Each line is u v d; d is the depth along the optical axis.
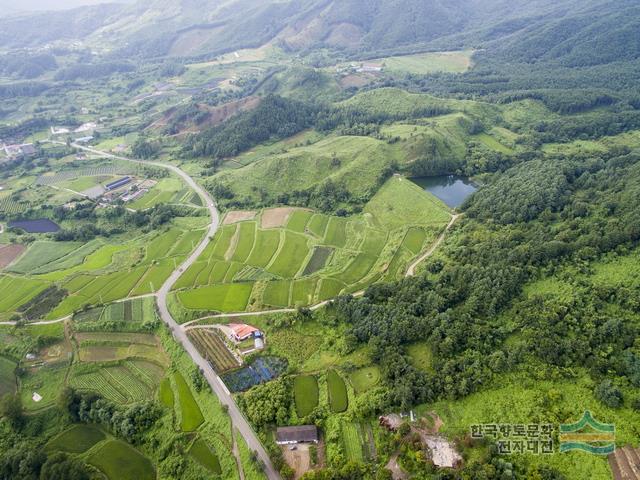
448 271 138.00
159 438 105.69
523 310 117.50
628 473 81.19
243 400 108.81
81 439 109.00
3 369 128.50
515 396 98.44
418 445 91.12
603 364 99.44
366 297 135.88
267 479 91.69
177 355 126.12
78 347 134.38
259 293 146.88
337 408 105.38
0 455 102.94
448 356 109.94
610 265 128.12
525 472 83.94
